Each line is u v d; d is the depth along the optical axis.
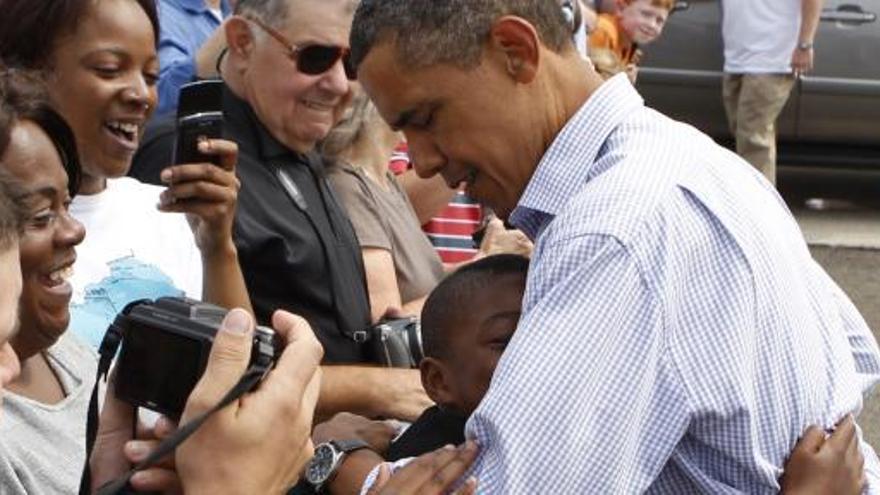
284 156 5.09
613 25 8.52
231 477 2.64
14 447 3.37
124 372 2.88
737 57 11.55
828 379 3.30
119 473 2.95
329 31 5.02
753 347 3.12
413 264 5.66
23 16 4.49
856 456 3.24
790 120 12.09
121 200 4.55
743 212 3.19
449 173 3.36
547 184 3.28
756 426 3.13
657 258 3.07
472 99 3.26
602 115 3.29
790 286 3.20
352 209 5.45
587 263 3.06
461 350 3.71
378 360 5.04
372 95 3.35
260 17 5.03
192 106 4.32
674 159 3.21
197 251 4.66
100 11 4.50
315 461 3.98
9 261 2.45
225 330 2.69
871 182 13.26
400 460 3.68
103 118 4.50
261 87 5.04
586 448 2.99
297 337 2.77
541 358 3.02
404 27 3.25
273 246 4.92
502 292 3.70
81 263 4.37
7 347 2.60
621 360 3.03
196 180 4.32
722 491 3.13
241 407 2.67
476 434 3.06
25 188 3.29
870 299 10.40
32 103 3.61
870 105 11.98
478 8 3.24
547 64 3.29
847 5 11.86
